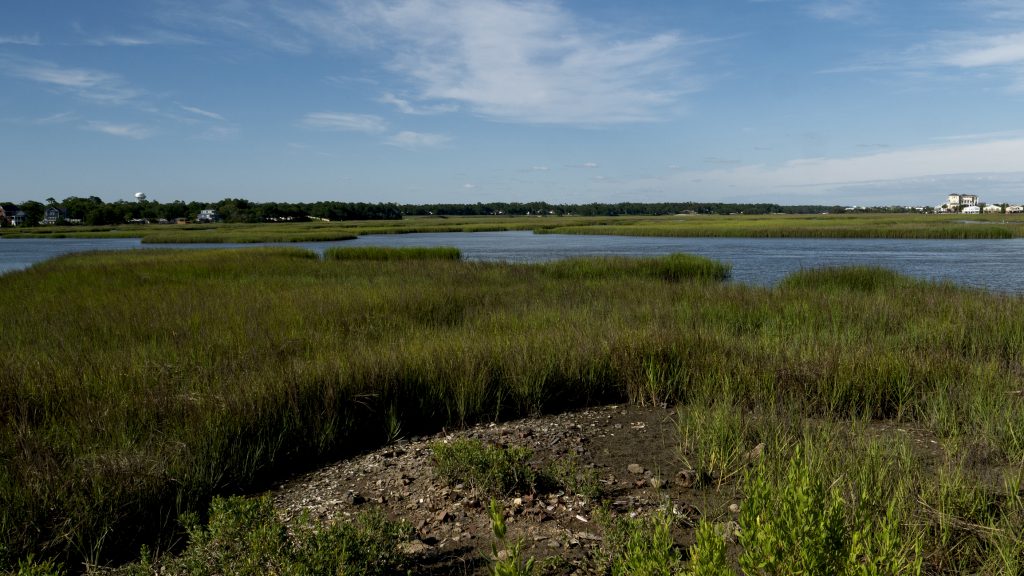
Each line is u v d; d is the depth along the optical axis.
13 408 6.38
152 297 15.09
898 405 6.84
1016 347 9.18
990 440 5.41
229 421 5.89
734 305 12.88
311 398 6.56
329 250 33.41
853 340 9.23
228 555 3.59
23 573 3.42
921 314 11.55
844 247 45.00
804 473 3.51
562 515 4.48
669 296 14.84
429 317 12.12
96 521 4.39
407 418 6.96
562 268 22.33
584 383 7.74
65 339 9.84
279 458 5.85
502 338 9.06
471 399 7.07
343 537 3.61
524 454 5.12
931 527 3.81
